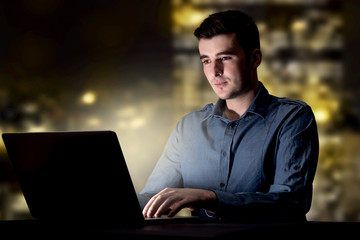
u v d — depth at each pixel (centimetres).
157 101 396
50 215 194
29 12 400
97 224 179
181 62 395
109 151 169
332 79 381
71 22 401
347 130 379
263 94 253
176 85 395
